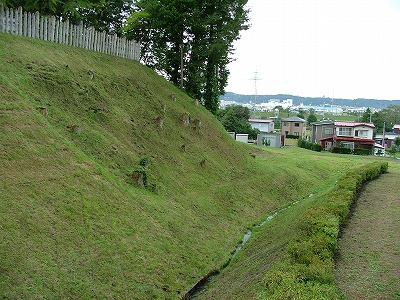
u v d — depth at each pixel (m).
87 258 10.59
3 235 9.57
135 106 20.98
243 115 70.62
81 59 20.83
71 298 9.30
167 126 21.86
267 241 15.53
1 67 15.59
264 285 8.84
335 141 63.81
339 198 15.67
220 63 33.75
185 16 29.17
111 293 10.08
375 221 14.30
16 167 11.66
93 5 27.22
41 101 15.51
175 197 16.83
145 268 11.58
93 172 13.81
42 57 18.06
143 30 31.28
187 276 12.34
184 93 29.84
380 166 27.05
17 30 18.64
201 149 23.00
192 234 14.74
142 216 13.66
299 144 64.12
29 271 9.23
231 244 15.71
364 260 10.49
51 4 23.81
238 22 32.03
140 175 15.62
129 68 24.75
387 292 8.69
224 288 11.41
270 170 27.20
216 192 19.59
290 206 22.91
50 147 13.35
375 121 96.38
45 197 11.41
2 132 12.42
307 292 7.52
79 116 16.62
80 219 11.59
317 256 9.38
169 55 31.12
